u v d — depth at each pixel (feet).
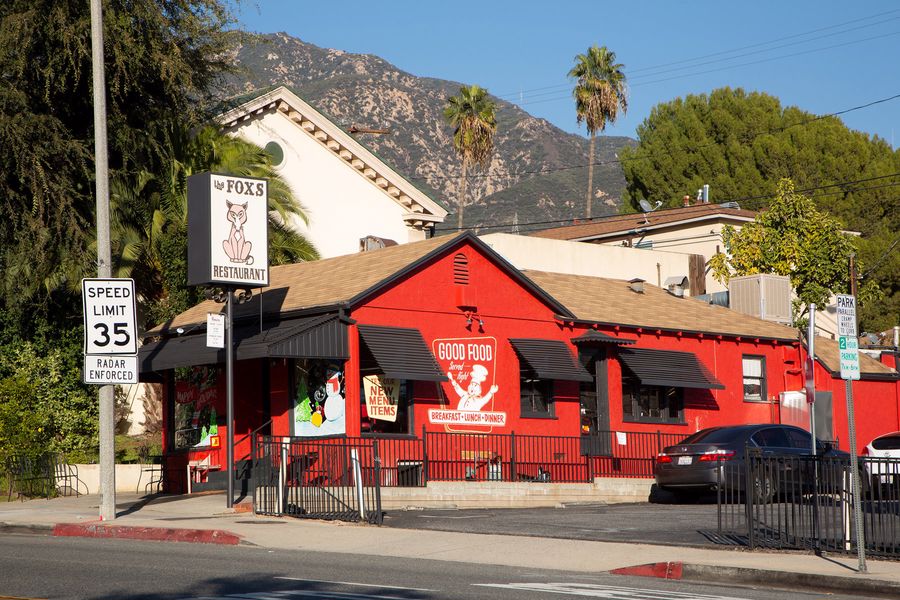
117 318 63.93
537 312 92.17
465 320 86.58
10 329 106.73
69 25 103.96
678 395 102.63
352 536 56.29
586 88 240.73
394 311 82.02
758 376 109.81
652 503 86.17
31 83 107.24
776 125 232.32
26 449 84.23
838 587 42.42
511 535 56.70
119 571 41.70
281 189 126.52
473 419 85.92
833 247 145.59
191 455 88.17
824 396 109.40
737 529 58.75
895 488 49.65
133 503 75.92
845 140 223.10
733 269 167.32
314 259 127.85
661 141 245.45
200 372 89.61
